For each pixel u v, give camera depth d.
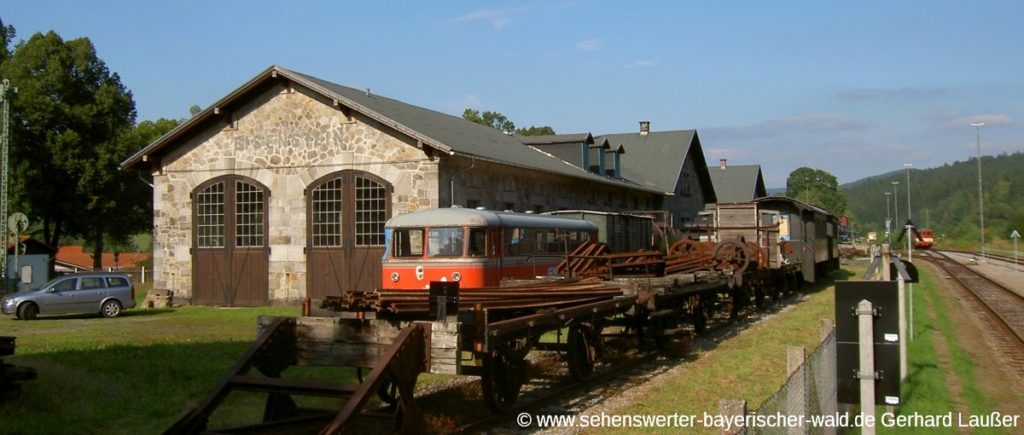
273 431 8.13
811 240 29.53
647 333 14.26
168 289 25.47
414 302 8.40
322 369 12.45
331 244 23.64
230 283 24.70
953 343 15.94
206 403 7.52
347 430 8.46
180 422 7.37
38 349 14.19
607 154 36.19
